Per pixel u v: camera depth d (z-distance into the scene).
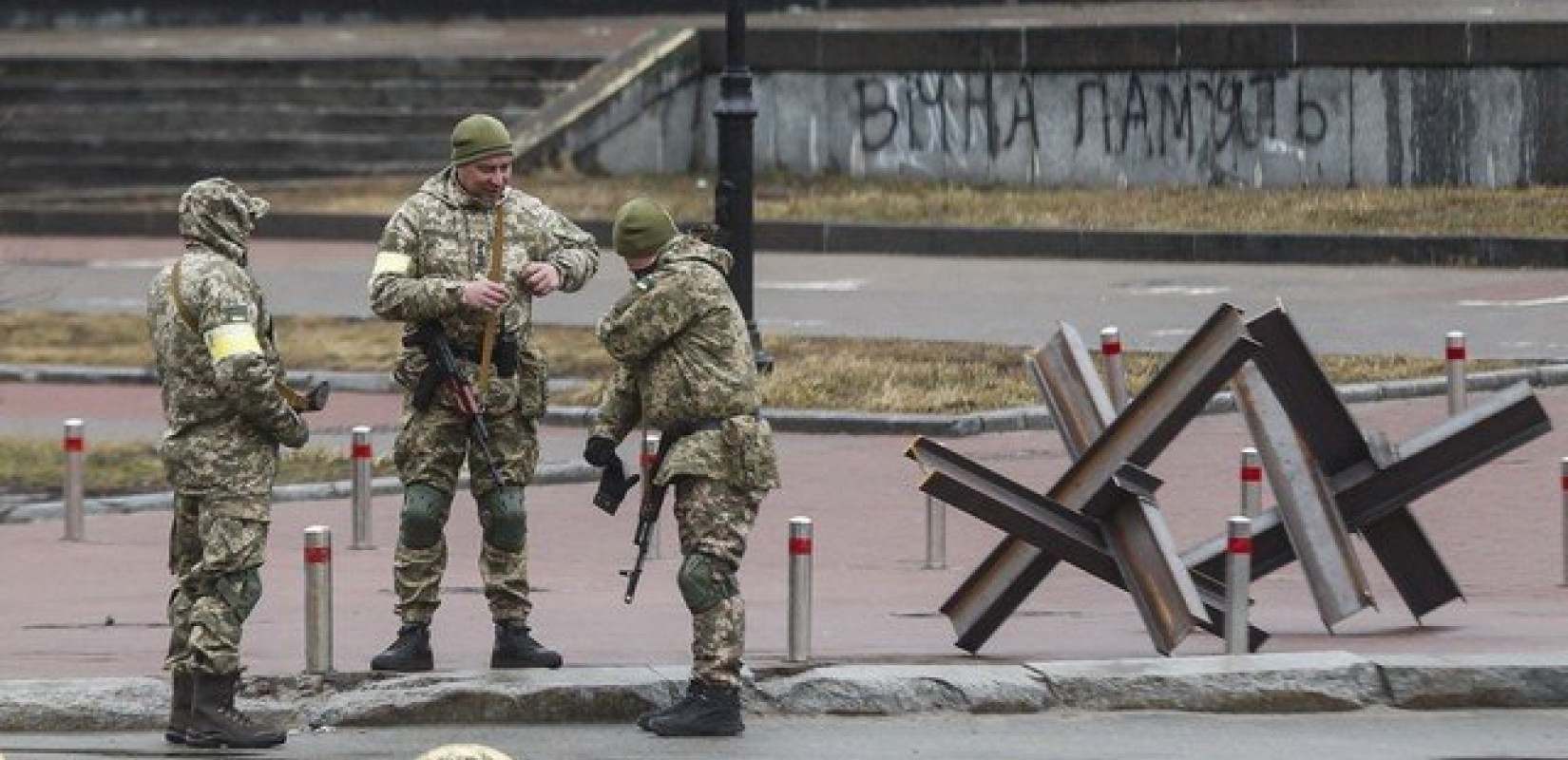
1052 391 37.69
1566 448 51.53
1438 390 58.78
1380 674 32.81
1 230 101.19
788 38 99.00
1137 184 93.25
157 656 36.12
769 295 77.25
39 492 53.66
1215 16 104.81
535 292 32.56
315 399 30.77
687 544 30.98
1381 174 89.38
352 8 136.00
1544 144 87.12
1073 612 39.97
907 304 74.50
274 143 111.94
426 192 32.75
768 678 32.72
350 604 40.47
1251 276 78.50
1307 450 37.25
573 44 117.69
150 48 123.88
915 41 96.56
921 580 43.00
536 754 30.23
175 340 30.20
